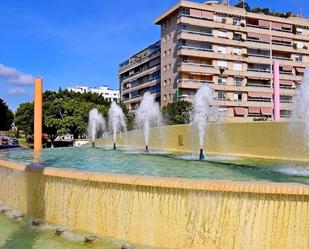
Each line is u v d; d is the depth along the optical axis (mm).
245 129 14203
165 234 6133
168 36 56406
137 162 12203
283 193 5465
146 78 67125
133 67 71938
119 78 81812
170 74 55969
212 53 53906
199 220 5910
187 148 17297
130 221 6414
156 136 20078
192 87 52594
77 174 7070
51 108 45000
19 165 8555
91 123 39000
